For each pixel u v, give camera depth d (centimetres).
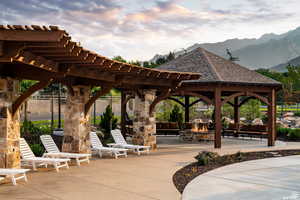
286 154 1378
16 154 848
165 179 858
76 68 894
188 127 1953
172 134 2238
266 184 821
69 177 865
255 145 1669
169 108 2502
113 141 1603
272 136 1641
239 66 1786
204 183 820
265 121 2877
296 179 883
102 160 1152
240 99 3269
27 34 577
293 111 4100
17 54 604
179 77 1307
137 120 1477
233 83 1522
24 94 828
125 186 776
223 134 2091
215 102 1513
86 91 1169
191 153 1348
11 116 827
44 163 981
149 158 1209
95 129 1859
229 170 995
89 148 1187
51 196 678
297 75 3662
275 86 1666
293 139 1995
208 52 1852
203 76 1548
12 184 775
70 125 1127
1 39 580
